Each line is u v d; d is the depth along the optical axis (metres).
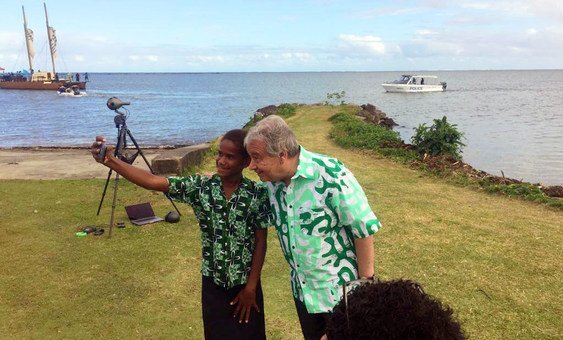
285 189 2.49
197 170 10.16
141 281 5.24
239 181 2.91
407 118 31.95
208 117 38.53
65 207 7.81
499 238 6.39
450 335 1.28
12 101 56.12
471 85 103.94
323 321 2.62
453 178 9.79
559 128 25.78
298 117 22.72
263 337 3.14
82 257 5.85
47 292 4.98
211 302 3.03
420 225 6.91
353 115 23.12
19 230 6.76
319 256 2.47
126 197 8.36
